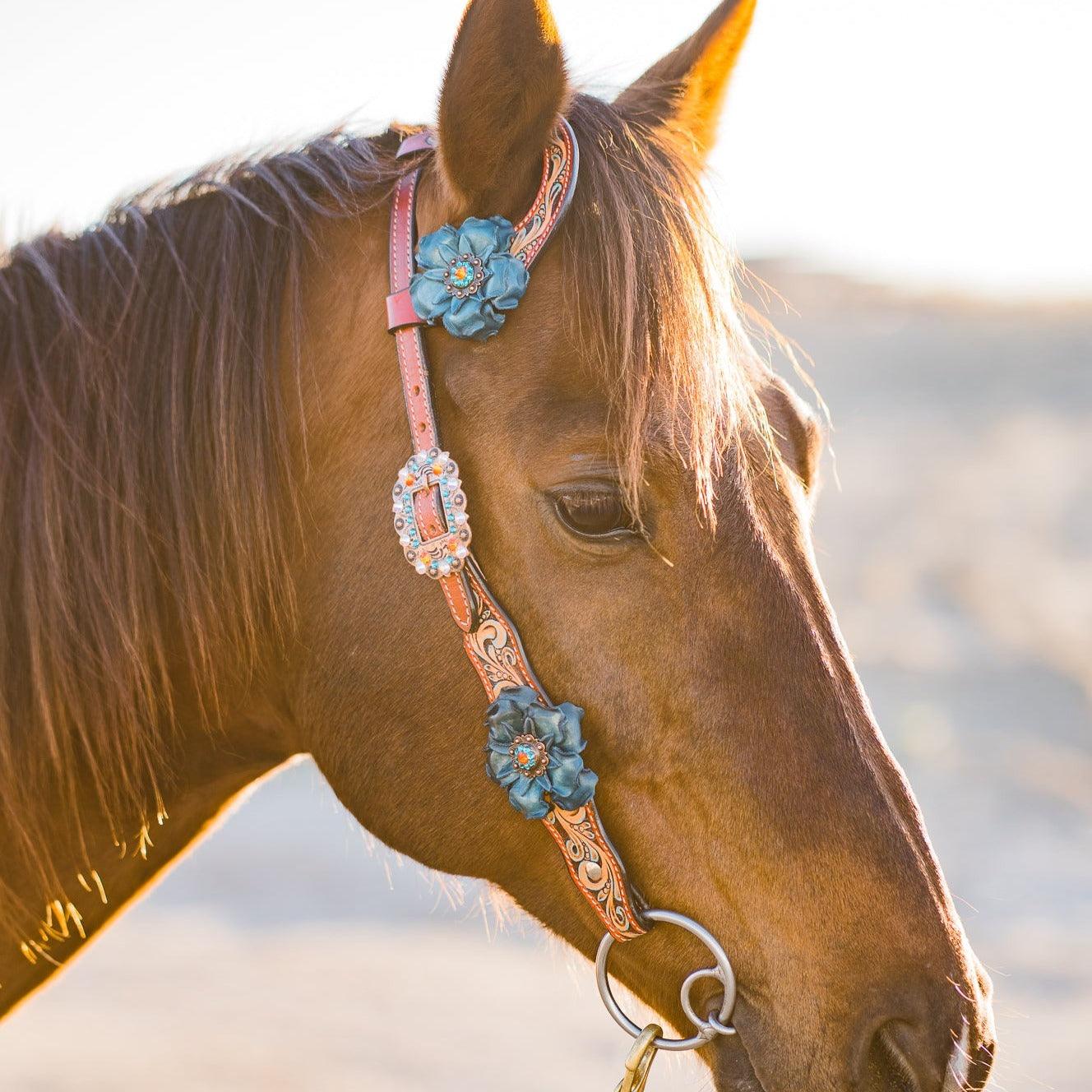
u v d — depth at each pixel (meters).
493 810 1.82
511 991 6.89
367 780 1.85
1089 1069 5.48
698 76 2.12
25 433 1.76
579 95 1.86
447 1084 5.54
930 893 1.71
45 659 1.72
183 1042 5.91
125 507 1.75
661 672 1.71
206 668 1.81
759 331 2.11
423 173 1.89
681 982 1.79
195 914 8.13
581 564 1.70
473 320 1.71
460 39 1.71
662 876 1.75
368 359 1.81
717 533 1.70
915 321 43.53
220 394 1.78
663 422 1.67
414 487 1.75
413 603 1.78
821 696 1.72
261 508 1.78
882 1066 1.68
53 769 1.78
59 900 1.86
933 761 10.62
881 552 18.70
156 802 1.88
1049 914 7.70
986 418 30.05
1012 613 15.27
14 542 1.73
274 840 9.73
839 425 29.73
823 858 1.69
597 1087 5.63
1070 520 20.47
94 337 1.79
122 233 1.89
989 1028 1.73
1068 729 11.45
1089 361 36.12
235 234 1.86
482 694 1.77
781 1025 1.70
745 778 1.70
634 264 1.69
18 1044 5.89
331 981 6.90
